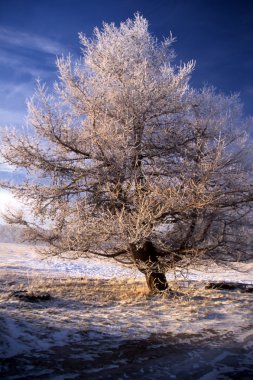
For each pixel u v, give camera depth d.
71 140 10.45
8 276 15.56
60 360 4.94
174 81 10.53
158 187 9.07
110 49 10.61
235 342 6.05
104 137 9.60
